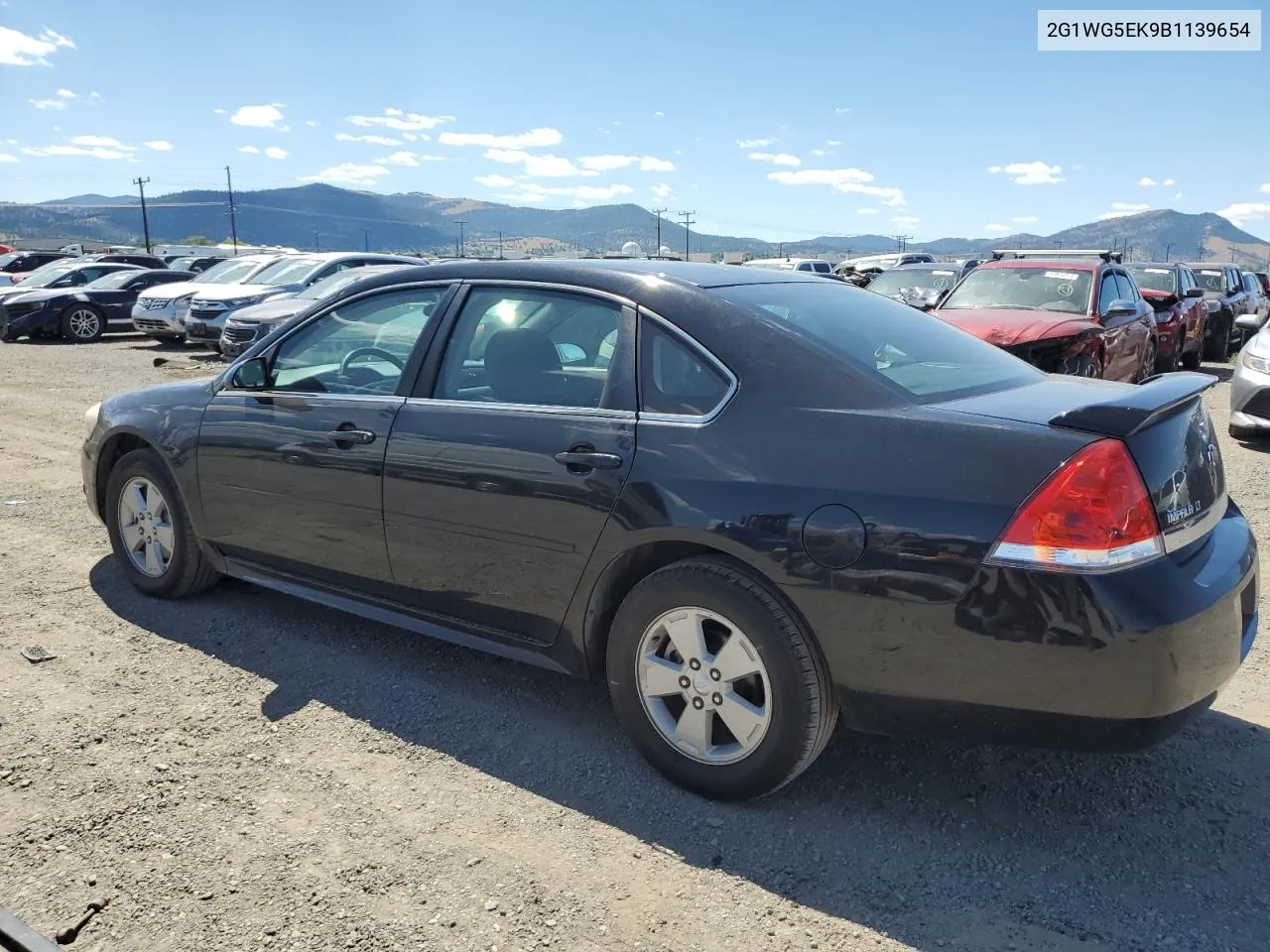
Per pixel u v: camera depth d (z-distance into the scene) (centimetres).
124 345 1922
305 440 391
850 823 296
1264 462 800
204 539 444
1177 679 252
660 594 303
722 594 289
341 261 1709
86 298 2003
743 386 300
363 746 341
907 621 265
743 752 297
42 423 982
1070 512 250
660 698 317
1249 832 291
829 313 343
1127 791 313
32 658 404
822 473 278
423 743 343
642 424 310
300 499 397
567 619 330
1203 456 293
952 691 266
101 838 283
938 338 363
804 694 282
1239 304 1908
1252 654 421
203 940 243
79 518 621
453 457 346
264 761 329
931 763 331
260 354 424
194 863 273
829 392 291
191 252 4972
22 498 675
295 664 406
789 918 254
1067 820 298
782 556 278
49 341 2025
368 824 294
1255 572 300
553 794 312
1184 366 1659
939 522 261
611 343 328
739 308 317
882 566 266
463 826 294
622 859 279
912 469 269
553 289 348
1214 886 267
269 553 419
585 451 317
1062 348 885
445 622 369
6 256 3484
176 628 441
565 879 269
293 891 262
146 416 459
